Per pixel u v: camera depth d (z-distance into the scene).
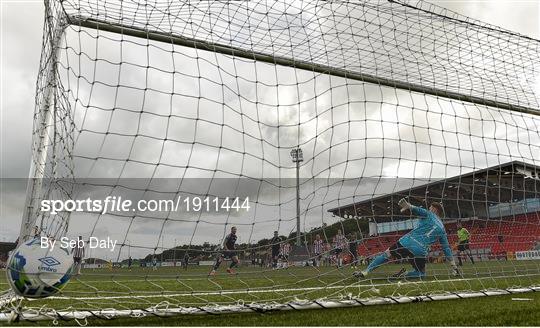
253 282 5.68
